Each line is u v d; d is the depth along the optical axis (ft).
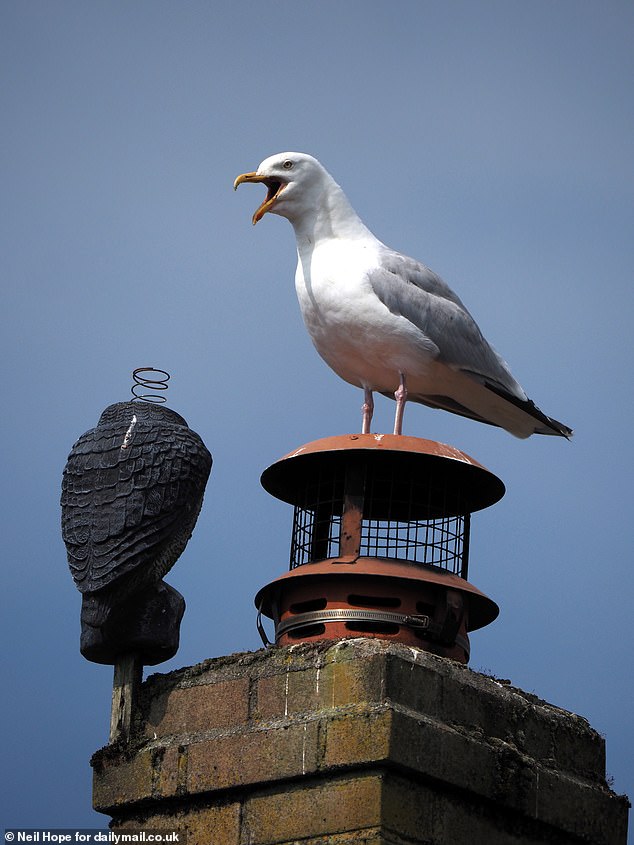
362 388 51.72
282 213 50.96
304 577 44.09
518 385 52.65
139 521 44.45
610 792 45.39
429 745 40.52
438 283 51.26
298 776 40.78
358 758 39.91
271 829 41.06
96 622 44.52
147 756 43.70
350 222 51.01
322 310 50.11
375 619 43.32
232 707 42.96
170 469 45.01
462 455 45.62
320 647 42.01
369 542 46.19
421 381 50.67
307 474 47.14
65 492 45.70
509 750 42.47
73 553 44.98
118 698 45.01
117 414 46.50
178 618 45.24
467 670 42.86
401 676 40.93
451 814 41.01
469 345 50.80
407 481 46.57
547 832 43.39
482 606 45.34
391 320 49.34
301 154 51.08
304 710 41.60
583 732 45.50
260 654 43.09
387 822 39.47
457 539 47.26
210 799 42.50
